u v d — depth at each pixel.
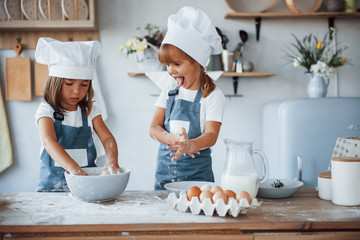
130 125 2.82
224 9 2.81
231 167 1.16
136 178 2.84
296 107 2.34
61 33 2.75
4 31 2.71
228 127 2.86
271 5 2.72
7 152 2.72
